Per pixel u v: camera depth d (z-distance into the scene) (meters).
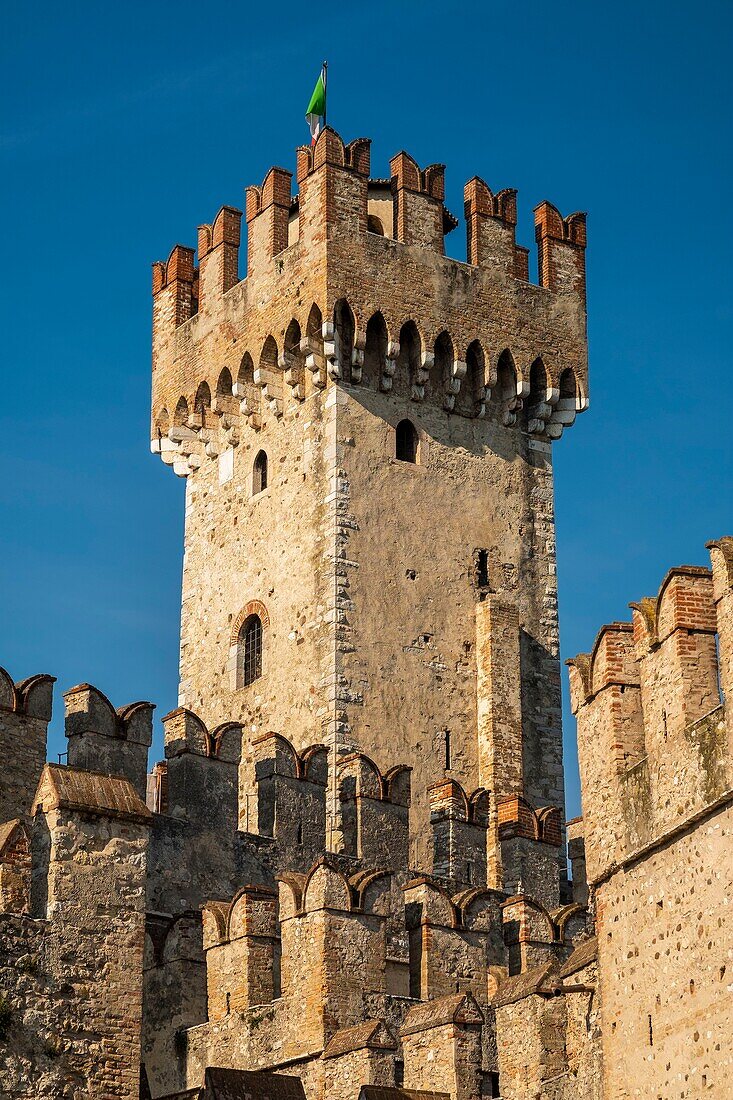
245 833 52.09
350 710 58.59
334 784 57.41
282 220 63.53
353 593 59.75
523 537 63.00
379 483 61.00
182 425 65.94
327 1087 43.69
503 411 63.84
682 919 31.80
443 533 61.69
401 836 53.75
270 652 61.19
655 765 32.88
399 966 47.91
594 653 35.12
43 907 36.66
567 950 49.94
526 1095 39.47
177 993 47.56
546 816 56.19
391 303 61.72
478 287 63.62
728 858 30.75
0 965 35.81
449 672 60.53
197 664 63.75
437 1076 41.88
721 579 31.38
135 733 49.84
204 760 51.97
